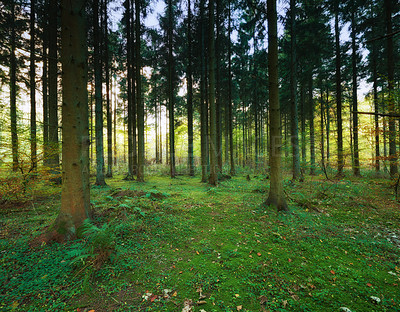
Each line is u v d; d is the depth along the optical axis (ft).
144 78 59.62
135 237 12.47
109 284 8.18
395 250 10.91
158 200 21.39
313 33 35.63
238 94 62.34
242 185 33.09
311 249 11.06
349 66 45.65
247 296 7.56
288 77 46.88
